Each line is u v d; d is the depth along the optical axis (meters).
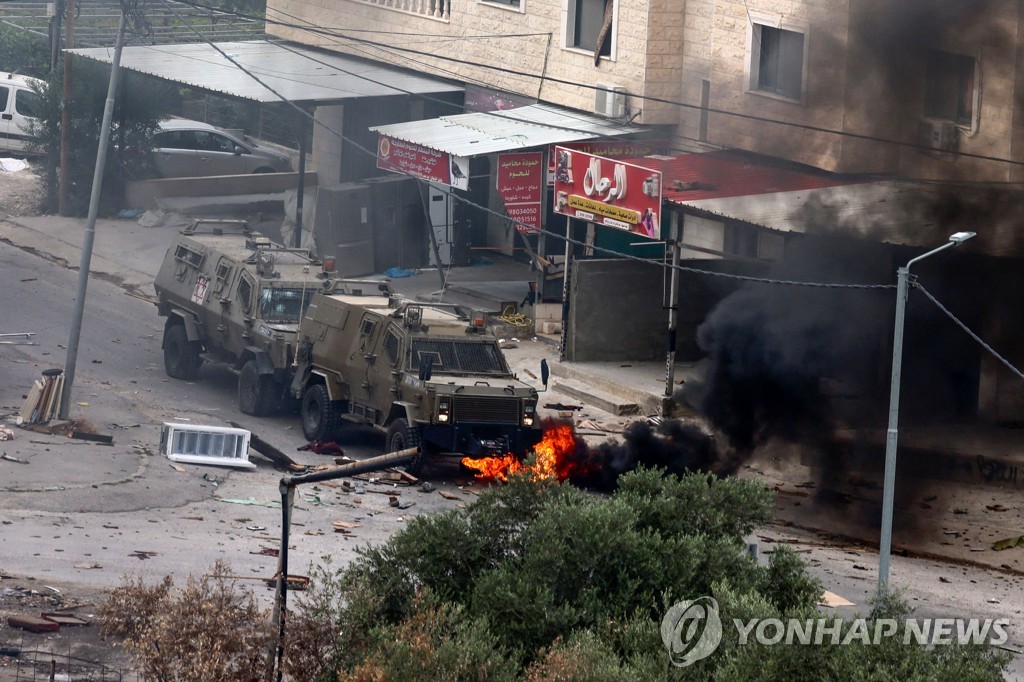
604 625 34.25
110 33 129.50
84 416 66.31
